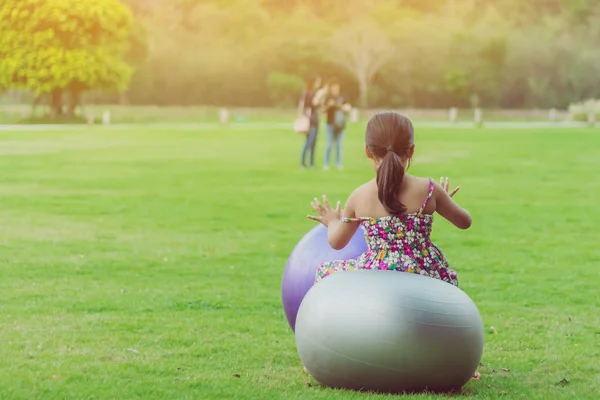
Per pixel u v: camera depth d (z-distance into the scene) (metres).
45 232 14.69
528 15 110.38
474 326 5.81
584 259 12.75
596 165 30.64
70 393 6.01
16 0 65.31
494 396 6.05
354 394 5.79
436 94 100.88
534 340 8.02
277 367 6.92
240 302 9.64
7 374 6.46
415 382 5.75
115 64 69.81
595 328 8.57
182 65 98.38
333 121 26.98
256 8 102.50
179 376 6.58
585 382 6.62
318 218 6.57
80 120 69.62
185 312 9.09
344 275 6.04
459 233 15.16
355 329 5.74
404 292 5.77
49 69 66.19
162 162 30.23
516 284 10.88
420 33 101.12
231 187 22.27
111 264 11.88
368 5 106.69
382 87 101.50
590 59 103.38
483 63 100.50
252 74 99.50
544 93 101.69
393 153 6.18
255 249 13.31
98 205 18.48
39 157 32.09
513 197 20.95
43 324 8.34
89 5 66.31
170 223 15.99
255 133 52.66
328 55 97.94
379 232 6.27
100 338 7.82
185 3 103.88
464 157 34.09
